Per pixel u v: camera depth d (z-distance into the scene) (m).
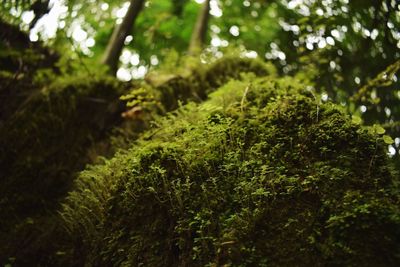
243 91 4.84
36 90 6.51
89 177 4.35
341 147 3.46
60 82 6.58
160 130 4.80
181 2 10.55
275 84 4.92
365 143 3.42
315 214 3.04
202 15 9.52
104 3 8.39
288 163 3.51
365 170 3.22
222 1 10.03
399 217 2.76
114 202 3.93
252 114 4.27
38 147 5.73
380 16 4.94
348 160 3.32
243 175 3.52
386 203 2.91
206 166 3.69
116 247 3.68
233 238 3.07
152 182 3.75
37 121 5.95
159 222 3.59
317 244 2.85
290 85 4.82
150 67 9.78
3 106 6.14
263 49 9.26
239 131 4.02
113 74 7.85
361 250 2.69
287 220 3.09
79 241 4.26
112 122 6.42
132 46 10.07
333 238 2.82
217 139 3.87
